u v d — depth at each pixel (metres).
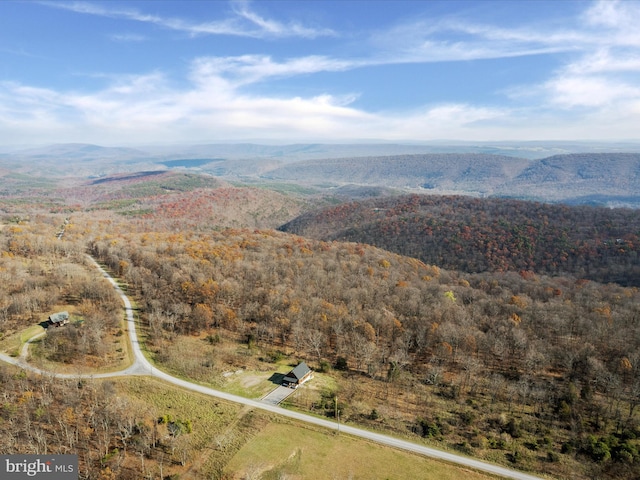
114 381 102.81
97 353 114.00
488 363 123.69
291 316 137.62
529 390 107.06
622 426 94.56
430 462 82.00
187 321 137.50
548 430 93.88
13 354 109.56
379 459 82.06
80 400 94.19
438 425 94.06
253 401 99.31
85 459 78.00
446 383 113.25
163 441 83.94
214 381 106.94
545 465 82.56
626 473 80.62
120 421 87.12
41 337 118.94
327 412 96.62
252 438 85.81
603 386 110.06
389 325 136.25
